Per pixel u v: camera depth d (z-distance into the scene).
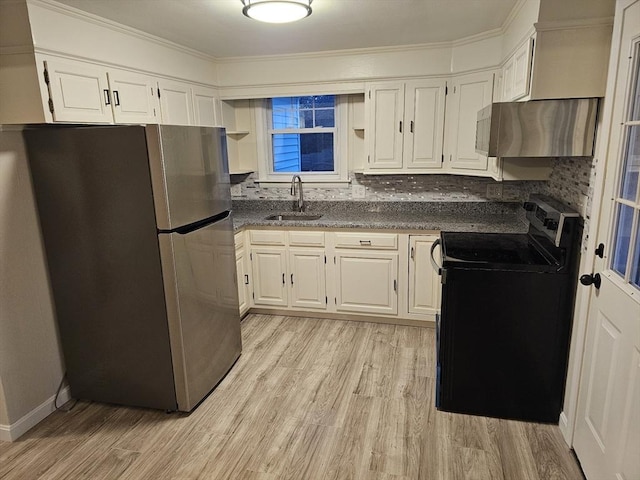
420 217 3.63
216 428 2.32
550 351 2.23
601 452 1.74
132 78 2.73
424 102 3.45
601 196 1.82
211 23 2.64
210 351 2.64
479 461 2.03
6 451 2.19
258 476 1.97
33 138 2.26
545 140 2.08
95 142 2.17
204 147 2.51
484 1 2.37
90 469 2.04
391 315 3.53
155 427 2.35
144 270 2.28
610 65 1.75
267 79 3.71
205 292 2.57
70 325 2.50
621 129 1.65
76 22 2.29
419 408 2.45
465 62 3.22
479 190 3.70
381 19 2.67
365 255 3.45
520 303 2.21
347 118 3.90
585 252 1.99
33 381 2.39
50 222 2.36
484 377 2.33
